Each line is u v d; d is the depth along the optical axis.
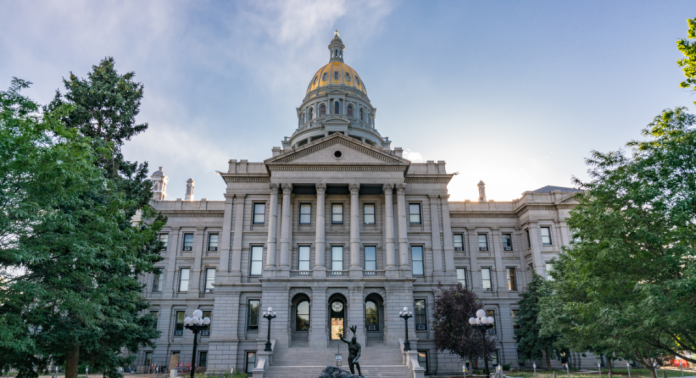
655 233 19.77
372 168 49.28
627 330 21.25
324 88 88.62
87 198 25.36
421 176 51.84
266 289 44.59
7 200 19.69
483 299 54.91
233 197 50.97
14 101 20.44
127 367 52.25
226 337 46.22
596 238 22.22
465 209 59.34
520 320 50.50
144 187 37.38
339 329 46.47
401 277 45.25
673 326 19.30
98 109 36.03
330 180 48.75
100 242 24.73
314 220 50.12
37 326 25.42
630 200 21.22
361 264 48.31
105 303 26.80
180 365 51.56
